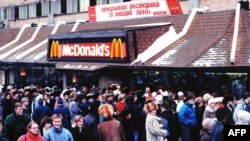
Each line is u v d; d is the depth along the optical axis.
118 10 32.31
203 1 34.22
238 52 22.42
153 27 26.94
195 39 25.61
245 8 25.67
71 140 11.45
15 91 20.59
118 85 25.77
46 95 19.34
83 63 28.83
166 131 13.48
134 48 26.23
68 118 16.48
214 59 22.56
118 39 26.45
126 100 16.47
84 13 46.47
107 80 27.75
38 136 10.83
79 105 18.02
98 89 22.70
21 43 38.59
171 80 25.22
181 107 16.44
